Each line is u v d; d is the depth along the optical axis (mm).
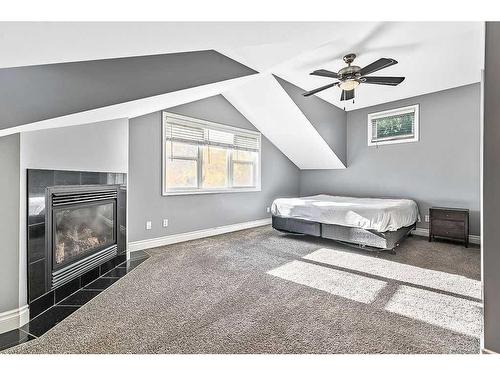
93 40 1139
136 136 3539
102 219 2814
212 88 2838
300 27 1476
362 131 5379
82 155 2484
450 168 4230
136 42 1259
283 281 2514
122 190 3098
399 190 4852
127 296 2201
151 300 2127
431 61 3299
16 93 1508
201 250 3602
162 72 2148
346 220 3619
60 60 1288
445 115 4277
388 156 4996
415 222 4426
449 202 4246
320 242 4059
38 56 1212
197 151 4371
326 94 4652
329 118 5105
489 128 954
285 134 5277
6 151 1768
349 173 5625
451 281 2510
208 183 4547
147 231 3697
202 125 4402
